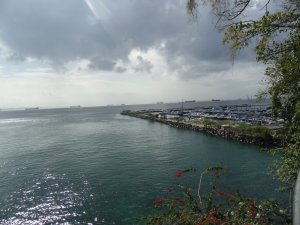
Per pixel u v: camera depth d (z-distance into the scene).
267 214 7.43
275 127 50.31
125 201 21.92
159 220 7.75
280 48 6.82
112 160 37.38
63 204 22.19
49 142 58.62
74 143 55.41
